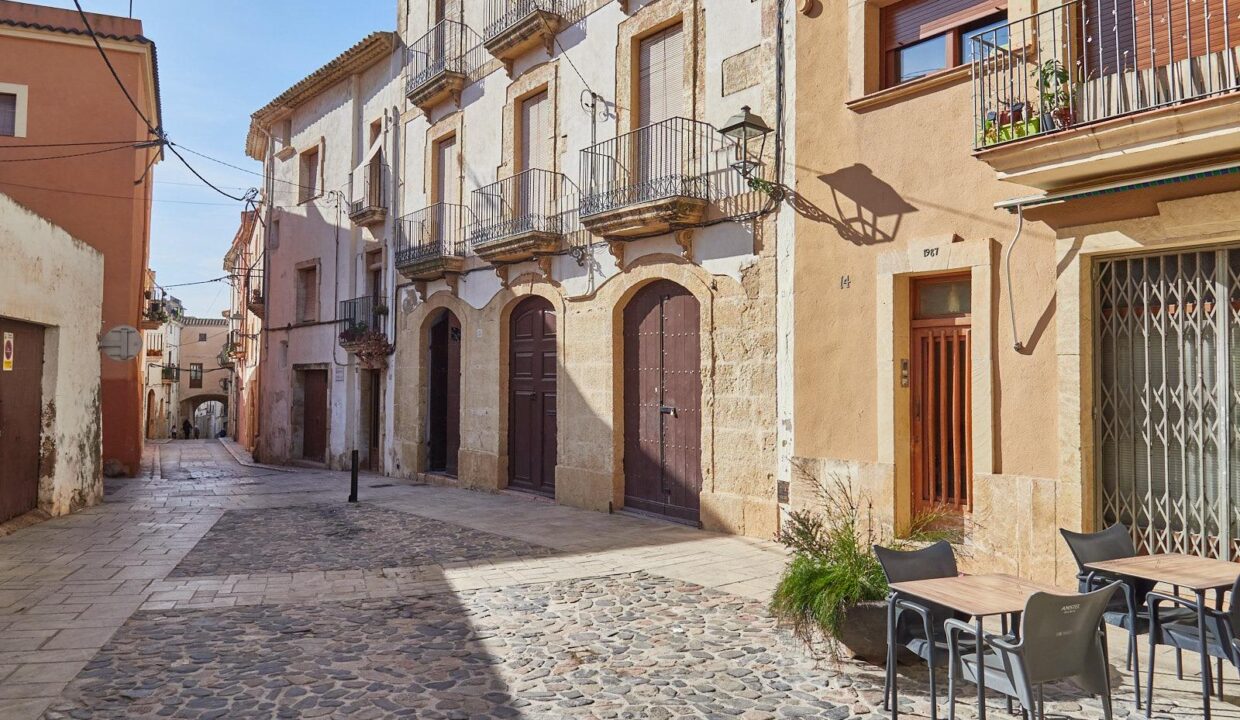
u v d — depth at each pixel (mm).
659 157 11195
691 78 10594
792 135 9188
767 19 9562
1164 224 6047
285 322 24000
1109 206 6371
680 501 10883
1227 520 5934
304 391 23312
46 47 18172
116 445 18281
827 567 5508
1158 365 6359
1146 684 4820
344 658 5438
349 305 20250
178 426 55719
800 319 8984
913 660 5281
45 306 10984
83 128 18297
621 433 11844
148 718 4410
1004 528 7051
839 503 8125
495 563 8438
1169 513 6254
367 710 4551
